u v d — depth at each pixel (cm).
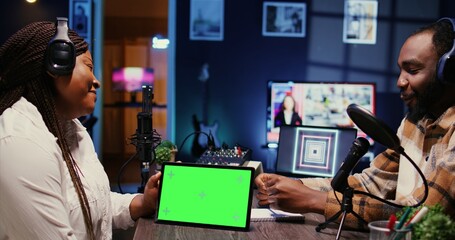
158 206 164
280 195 162
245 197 158
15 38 150
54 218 136
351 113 132
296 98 515
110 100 812
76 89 153
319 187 189
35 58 148
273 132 517
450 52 150
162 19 866
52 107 151
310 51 548
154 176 173
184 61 543
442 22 159
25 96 151
